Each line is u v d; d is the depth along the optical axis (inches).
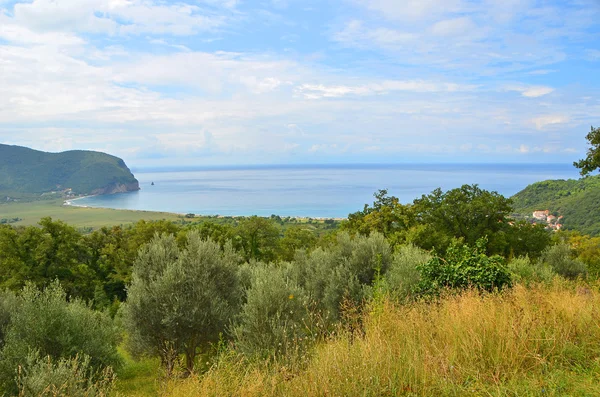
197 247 480.7
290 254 1653.5
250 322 350.9
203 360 436.1
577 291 305.6
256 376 167.3
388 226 1253.7
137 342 432.1
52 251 1412.4
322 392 142.6
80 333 403.5
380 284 425.1
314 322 349.4
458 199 1272.1
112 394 263.1
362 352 161.8
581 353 159.2
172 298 424.2
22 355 351.9
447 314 200.4
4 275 1326.3
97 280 1510.8
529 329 168.9
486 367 151.9
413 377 146.5
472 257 358.3
